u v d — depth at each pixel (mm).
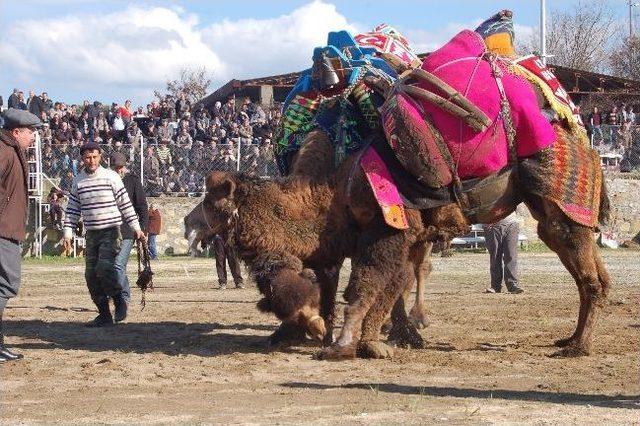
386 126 9422
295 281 9570
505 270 17234
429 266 11984
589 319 9883
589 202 9875
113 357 9812
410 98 9469
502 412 6922
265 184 9930
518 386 8125
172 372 8883
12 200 9500
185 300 16531
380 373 8812
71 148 30859
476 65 9555
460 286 19016
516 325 12344
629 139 34719
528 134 9570
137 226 12766
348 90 10148
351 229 9891
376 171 9453
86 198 12641
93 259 12688
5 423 6688
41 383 8328
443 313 13695
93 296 12742
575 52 65688
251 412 7008
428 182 9406
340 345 9531
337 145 10031
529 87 9758
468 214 9719
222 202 9828
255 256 9883
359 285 9539
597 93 41375
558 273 22422
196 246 10320
